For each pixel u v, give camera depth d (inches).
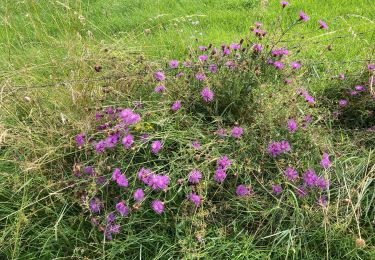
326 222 38.3
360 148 47.4
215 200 41.9
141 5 93.4
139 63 55.2
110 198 41.0
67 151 45.1
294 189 41.1
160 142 42.0
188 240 37.1
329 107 52.5
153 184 38.0
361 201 41.1
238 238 39.1
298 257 38.3
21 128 45.8
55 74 56.7
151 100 49.2
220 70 48.8
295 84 46.9
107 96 49.9
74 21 66.2
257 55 49.6
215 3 91.8
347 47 67.7
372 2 84.4
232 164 41.6
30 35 76.6
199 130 44.3
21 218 38.2
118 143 42.1
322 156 43.0
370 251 37.8
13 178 42.0
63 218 41.2
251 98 47.7
